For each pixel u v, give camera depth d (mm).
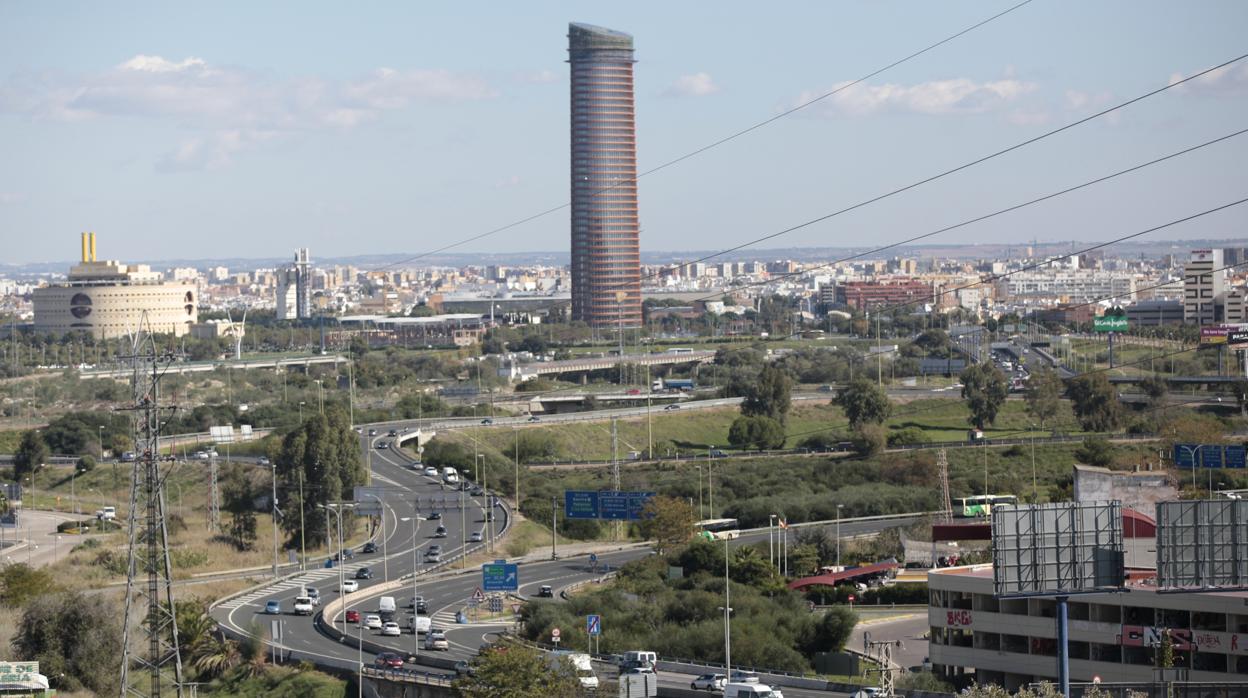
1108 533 135875
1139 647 195500
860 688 187000
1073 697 160125
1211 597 191000
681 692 185875
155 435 186000
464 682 185625
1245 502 138500
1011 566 133750
